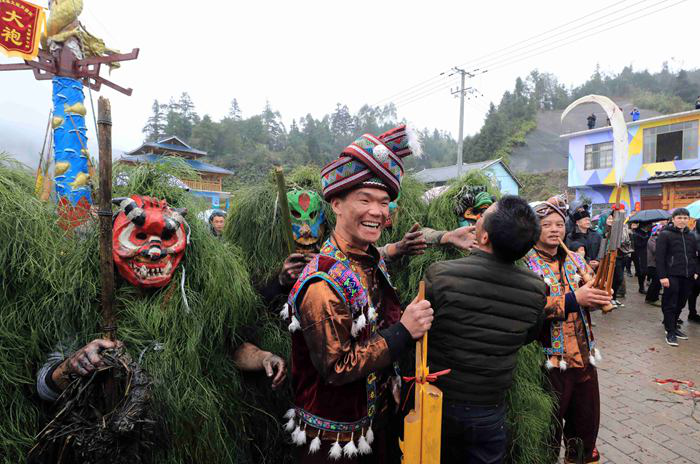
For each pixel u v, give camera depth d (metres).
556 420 2.23
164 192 1.60
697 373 4.18
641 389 3.82
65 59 2.48
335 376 1.21
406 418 1.30
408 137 1.39
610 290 1.80
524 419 2.11
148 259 1.38
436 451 1.29
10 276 1.26
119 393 1.20
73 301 1.34
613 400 3.60
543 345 2.22
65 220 1.47
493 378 1.50
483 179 2.38
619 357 4.65
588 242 5.36
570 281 2.24
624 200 19.36
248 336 1.72
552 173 36.69
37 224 1.31
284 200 1.65
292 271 1.66
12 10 2.24
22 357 1.25
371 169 1.31
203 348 1.55
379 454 1.57
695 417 3.30
